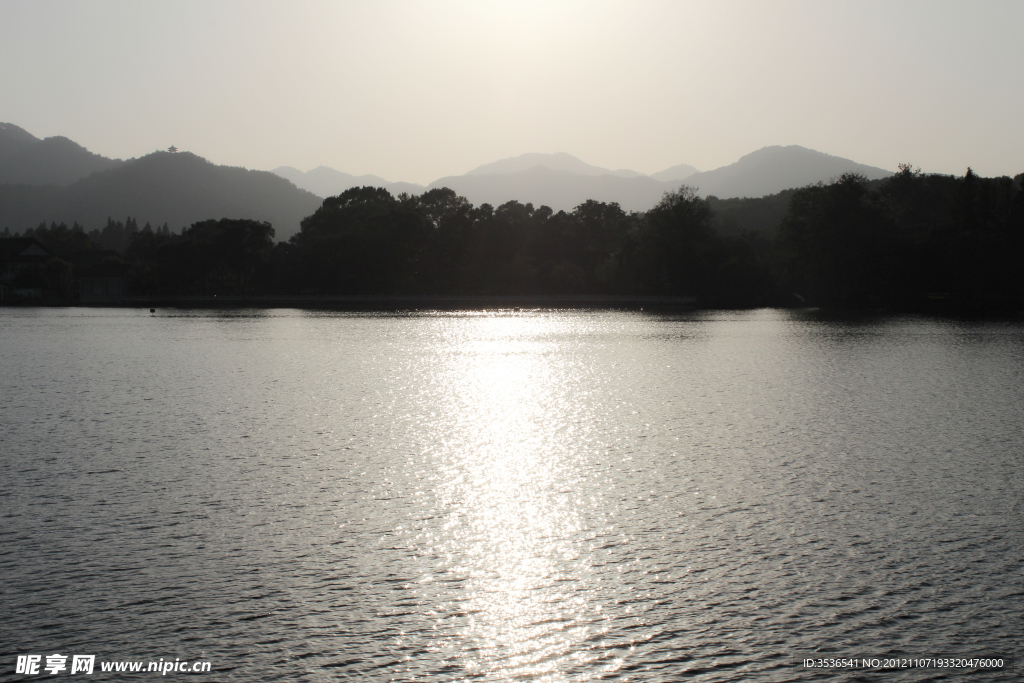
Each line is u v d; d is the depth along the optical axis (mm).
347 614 16578
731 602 17141
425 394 46125
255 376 54531
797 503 23766
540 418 38094
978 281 136375
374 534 21156
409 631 15930
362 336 94125
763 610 16766
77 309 165875
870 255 141250
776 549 20031
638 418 37906
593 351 73375
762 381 50906
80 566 18812
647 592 17625
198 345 80750
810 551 19875
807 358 65188
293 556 19531
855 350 71875
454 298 185500
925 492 24828
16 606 16766
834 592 17562
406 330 105250
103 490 24938
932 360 62938
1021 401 42344
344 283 194375
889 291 142000
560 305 182875
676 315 141375
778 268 164250
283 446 31547
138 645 15273
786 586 17875
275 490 25125
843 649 15258
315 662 14773
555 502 24031
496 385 50000
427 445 31938
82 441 32188
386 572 18672
